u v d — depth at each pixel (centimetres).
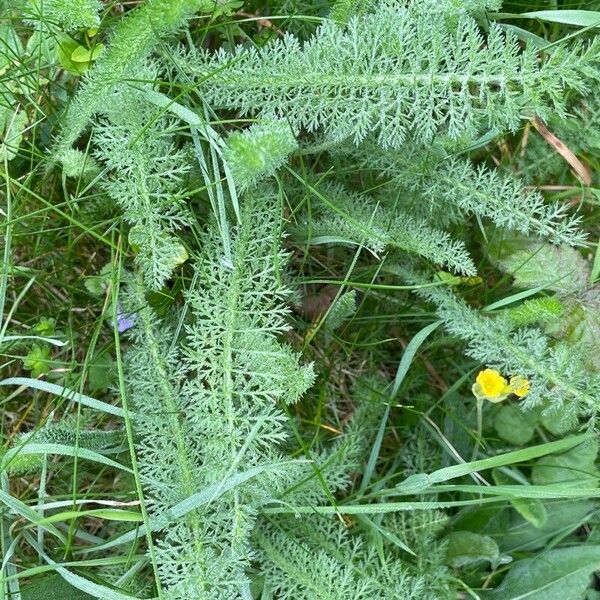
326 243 26
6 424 26
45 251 25
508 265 26
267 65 21
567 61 20
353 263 23
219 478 21
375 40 20
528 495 23
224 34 25
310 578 22
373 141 24
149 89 22
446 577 24
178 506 20
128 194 22
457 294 26
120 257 23
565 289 26
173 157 22
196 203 25
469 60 21
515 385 23
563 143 26
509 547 27
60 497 23
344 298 23
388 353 28
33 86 24
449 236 25
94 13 20
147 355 23
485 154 27
